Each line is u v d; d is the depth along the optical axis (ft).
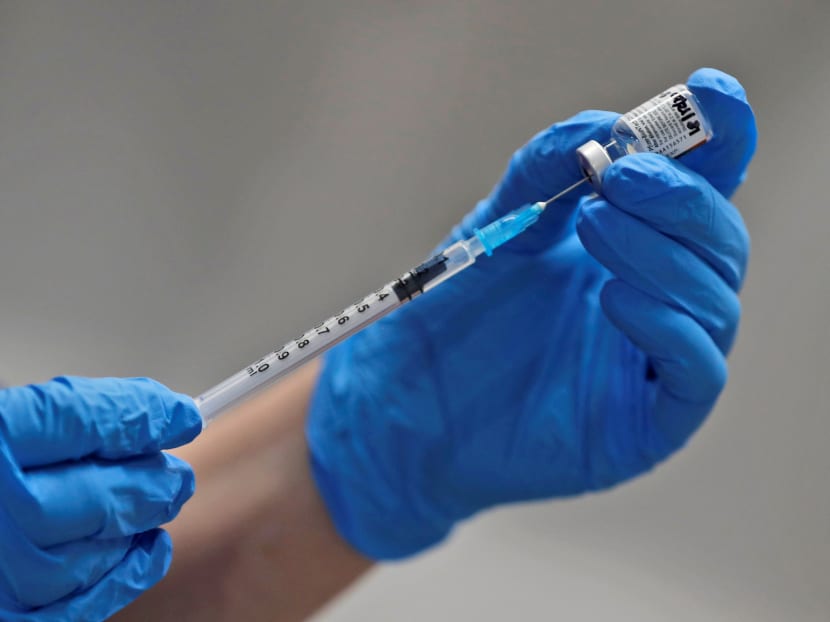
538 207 3.12
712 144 3.05
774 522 5.25
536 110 5.51
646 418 3.61
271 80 5.85
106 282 6.11
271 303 6.10
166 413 2.82
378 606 5.66
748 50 4.95
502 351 3.79
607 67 5.29
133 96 5.93
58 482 2.51
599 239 2.97
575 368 3.75
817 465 5.12
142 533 2.91
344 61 5.73
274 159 5.98
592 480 3.78
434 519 3.82
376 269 5.97
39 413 2.51
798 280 5.03
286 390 3.97
